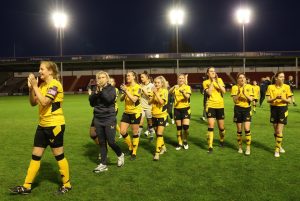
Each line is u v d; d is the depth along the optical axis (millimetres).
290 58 49375
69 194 5301
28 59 47188
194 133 11062
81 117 16422
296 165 6816
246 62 53688
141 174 6344
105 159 6602
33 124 14266
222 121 8461
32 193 5383
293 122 13109
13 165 7160
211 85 8133
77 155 8055
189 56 45750
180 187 5547
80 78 58125
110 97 6340
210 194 5191
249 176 6098
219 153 8039
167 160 7422
